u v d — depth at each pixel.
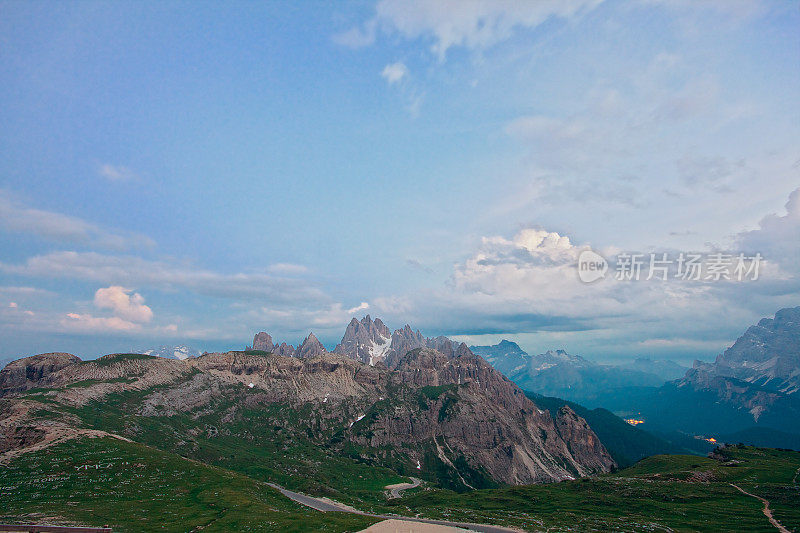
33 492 186.12
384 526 171.88
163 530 149.00
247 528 153.38
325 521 171.38
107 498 183.88
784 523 198.12
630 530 197.12
